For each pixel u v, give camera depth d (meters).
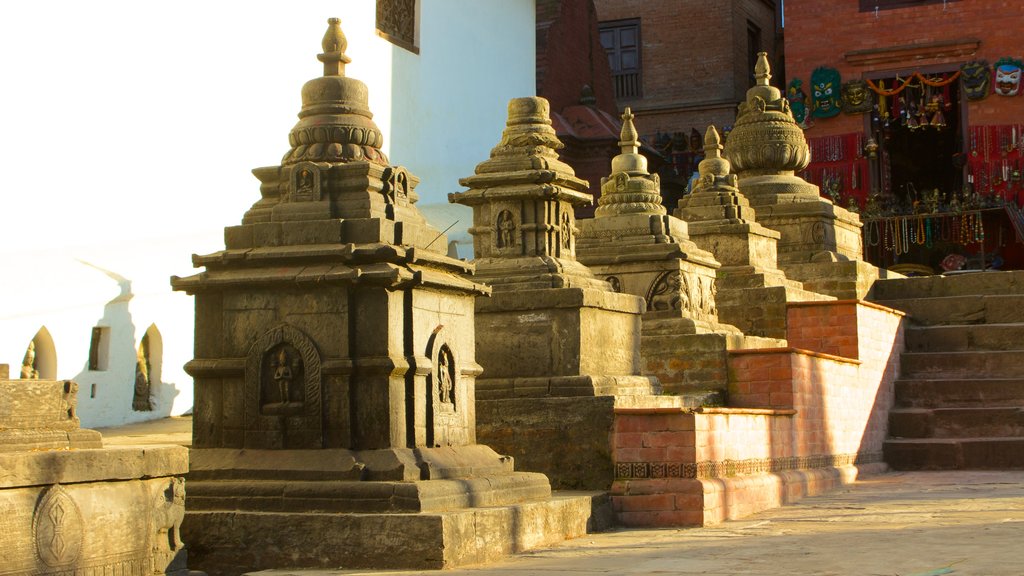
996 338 17.08
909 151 35.56
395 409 7.88
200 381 8.30
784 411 12.11
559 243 11.44
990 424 15.55
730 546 8.05
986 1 30.69
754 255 16.45
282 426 7.98
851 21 31.64
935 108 30.98
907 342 17.33
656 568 7.03
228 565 7.51
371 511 7.43
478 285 8.80
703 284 14.20
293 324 8.05
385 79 19.38
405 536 7.21
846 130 31.62
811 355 13.14
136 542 6.44
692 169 35.12
